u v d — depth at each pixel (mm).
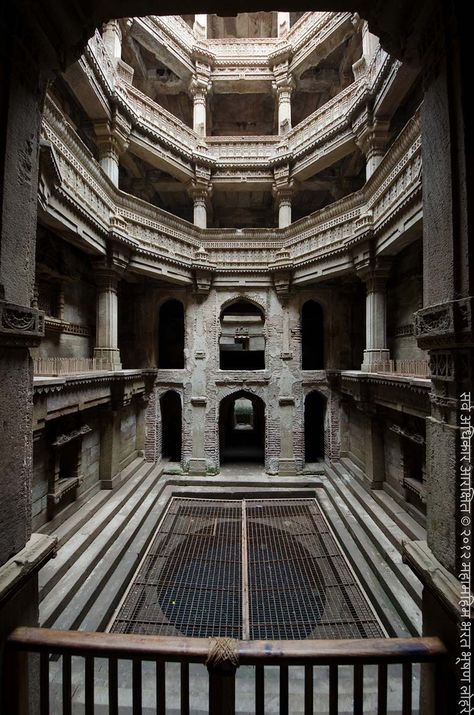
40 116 3055
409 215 8594
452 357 2590
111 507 10172
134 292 15359
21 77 2719
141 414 14977
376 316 11352
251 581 8289
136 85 17391
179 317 18281
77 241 9680
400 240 9523
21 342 2674
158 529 10570
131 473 12898
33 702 2793
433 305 2783
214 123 20266
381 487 11102
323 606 7426
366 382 11320
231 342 24812
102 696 5070
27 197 2838
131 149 13688
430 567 2713
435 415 2895
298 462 14852
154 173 17172
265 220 21953
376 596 7203
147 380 15023
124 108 12172
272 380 15141
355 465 13711
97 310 11539
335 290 15367
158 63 16812
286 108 16234
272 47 16484
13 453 2654
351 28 13727
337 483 12852
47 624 5977
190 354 15109
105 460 11203
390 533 8547
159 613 7246
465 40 2523
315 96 18578
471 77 2523
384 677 2531
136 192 17625
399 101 10867
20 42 2643
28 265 2871
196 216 16016
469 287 2457
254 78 16406
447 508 2639
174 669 5609
